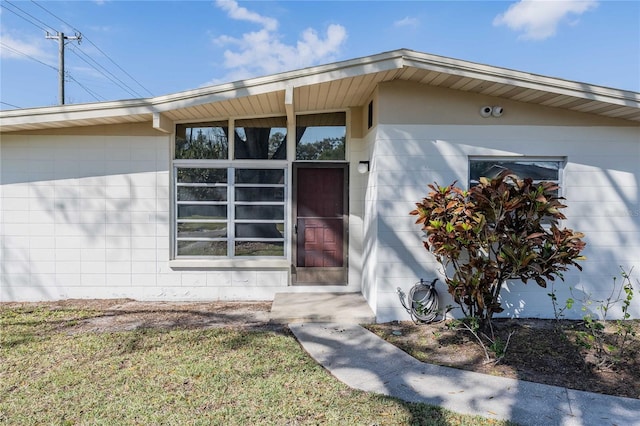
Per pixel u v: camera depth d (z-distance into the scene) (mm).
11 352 4211
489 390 3477
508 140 5574
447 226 4703
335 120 6906
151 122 6441
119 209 6453
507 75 5012
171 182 6617
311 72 5285
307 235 6848
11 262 6336
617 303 5594
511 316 5570
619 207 5625
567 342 4586
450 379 3695
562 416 3064
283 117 6891
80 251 6418
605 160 5633
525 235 4598
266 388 3432
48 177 6344
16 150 6281
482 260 4648
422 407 3156
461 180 5543
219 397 3266
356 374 3785
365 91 5949
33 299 6375
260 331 5008
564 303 5566
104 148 6398
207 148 6801
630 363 4027
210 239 6801
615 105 5141
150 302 6480
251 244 6871
